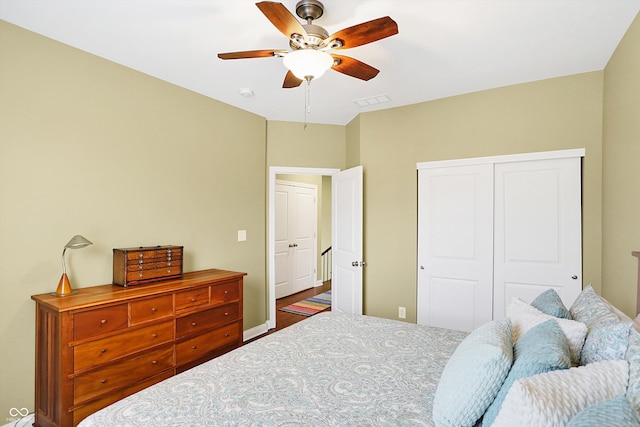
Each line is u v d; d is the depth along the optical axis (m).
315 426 1.17
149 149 2.93
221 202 3.60
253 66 2.78
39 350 2.18
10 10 2.03
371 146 3.86
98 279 2.60
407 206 3.67
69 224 2.44
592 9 2.01
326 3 1.93
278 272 5.72
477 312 3.32
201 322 2.79
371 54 2.57
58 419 2.00
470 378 1.11
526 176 3.14
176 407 1.28
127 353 2.29
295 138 4.29
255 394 1.38
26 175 2.24
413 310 3.63
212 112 3.49
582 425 0.73
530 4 1.96
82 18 2.11
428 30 2.23
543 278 3.06
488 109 3.28
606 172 2.71
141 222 2.88
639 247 2.05
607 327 1.19
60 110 2.39
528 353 1.09
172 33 2.29
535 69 2.85
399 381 1.49
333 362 1.68
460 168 3.41
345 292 4.03
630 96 2.20
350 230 3.93
